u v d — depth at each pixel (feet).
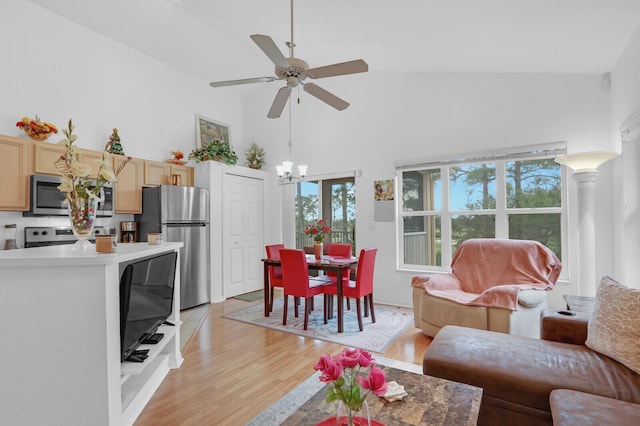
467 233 14.20
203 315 14.12
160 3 13.37
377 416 4.25
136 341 6.64
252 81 9.57
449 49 11.60
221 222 17.17
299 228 19.76
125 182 14.26
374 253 12.60
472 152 13.78
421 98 15.10
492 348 6.50
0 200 10.54
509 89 13.12
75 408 5.26
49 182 11.57
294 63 8.52
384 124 16.08
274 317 13.73
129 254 6.07
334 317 13.62
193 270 15.52
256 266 19.22
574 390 5.06
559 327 7.15
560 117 12.12
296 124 19.06
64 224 12.80
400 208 15.88
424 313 10.94
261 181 19.71
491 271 11.66
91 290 5.31
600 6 7.60
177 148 17.70
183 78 18.13
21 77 11.96
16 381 5.17
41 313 5.21
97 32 14.30
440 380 5.28
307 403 4.68
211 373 8.63
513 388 5.47
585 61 10.71
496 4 8.06
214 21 13.91
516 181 13.15
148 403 7.21
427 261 15.15
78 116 13.61
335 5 9.52
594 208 11.27
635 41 8.84
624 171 9.93
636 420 4.12
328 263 12.18
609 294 6.45
